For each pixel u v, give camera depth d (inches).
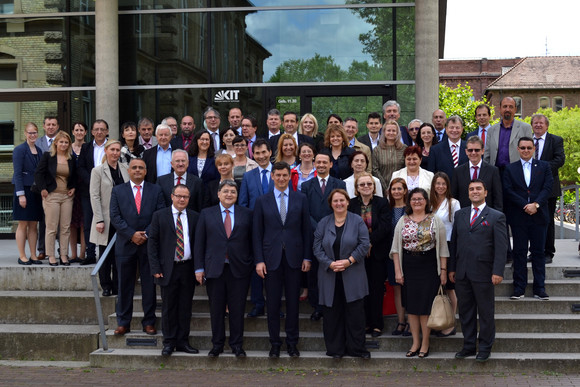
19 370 290.5
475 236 276.2
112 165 323.6
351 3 463.2
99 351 299.1
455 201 294.2
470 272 275.7
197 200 312.2
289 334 287.6
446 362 279.7
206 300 323.6
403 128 358.0
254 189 308.5
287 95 467.5
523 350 287.9
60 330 313.4
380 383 262.7
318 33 466.0
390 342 293.4
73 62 489.4
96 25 470.0
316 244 286.8
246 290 289.1
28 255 393.7
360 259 280.5
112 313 325.7
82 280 340.5
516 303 308.7
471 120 1320.1
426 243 279.0
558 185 335.9
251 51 470.9
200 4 475.2
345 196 281.4
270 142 343.0
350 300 279.7
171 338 291.3
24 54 494.3
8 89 494.6
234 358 287.3
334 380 267.9
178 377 276.4
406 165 309.3
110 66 468.8
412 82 455.5
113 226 320.2
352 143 345.1
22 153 352.8
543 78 2696.9
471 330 279.4
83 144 348.5
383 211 292.7
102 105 468.8
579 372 275.1
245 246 287.9
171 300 290.7
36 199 354.9
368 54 460.8
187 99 475.5
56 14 489.7
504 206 316.2
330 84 462.6
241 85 470.3
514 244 311.7
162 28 477.7
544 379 265.7
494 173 302.5
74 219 354.6
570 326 297.3
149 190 305.6
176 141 349.1
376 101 459.8
